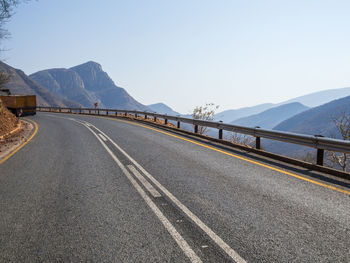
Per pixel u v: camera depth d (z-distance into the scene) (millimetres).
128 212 4203
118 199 4785
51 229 3656
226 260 2906
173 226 3709
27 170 6926
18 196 4977
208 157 8625
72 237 3432
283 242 3297
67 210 4301
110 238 3395
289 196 4949
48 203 4613
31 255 3047
